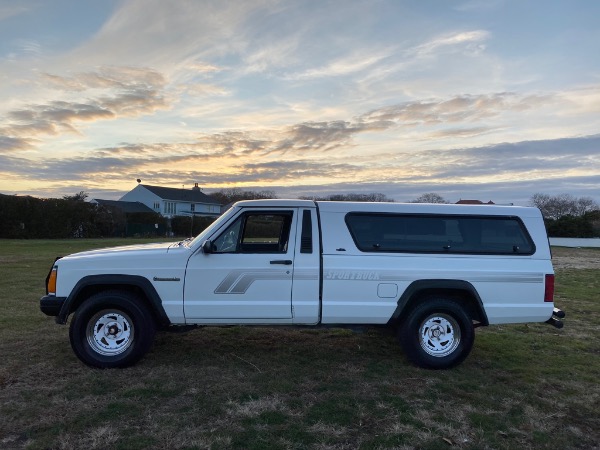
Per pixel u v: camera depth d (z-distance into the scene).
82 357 4.82
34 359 5.15
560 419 3.95
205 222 47.38
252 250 5.33
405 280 5.02
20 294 9.16
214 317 4.95
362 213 5.15
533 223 5.26
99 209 37.28
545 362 5.50
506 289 5.08
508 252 5.15
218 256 4.96
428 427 3.70
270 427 3.63
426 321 5.10
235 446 3.33
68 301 4.80
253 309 4.95
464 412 4.00
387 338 6.39
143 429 3.55
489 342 6.35
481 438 3.55
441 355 5.08
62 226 33.78
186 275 4.92
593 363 5.48
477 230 5.21
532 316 5.11
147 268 4.91
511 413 4.03
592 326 7.42
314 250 5.01
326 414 3.88
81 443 3.33
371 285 5.00
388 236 5.12
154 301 4.87
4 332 6.26
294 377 4.75
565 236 43.22
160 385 4.44
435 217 5.20
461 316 5.05
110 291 4.96
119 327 4.93
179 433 3.50
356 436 3.53
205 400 4.11
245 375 4.78
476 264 5.08
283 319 5.01
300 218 5.08
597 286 12.13
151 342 4.95
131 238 37.22
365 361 5.35
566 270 16.86
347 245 5.05
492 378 4.89
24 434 3.46
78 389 4.31
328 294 4.98
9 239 30.28
